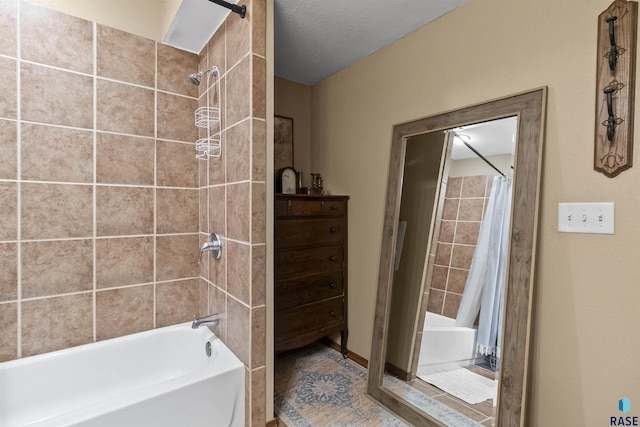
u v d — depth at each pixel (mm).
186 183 2074
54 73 1637
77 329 1729
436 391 1688
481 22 1648
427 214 1871
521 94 1458
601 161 1235
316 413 1771
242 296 1603
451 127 1756
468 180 1680
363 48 2215
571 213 1321
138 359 1833
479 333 1564
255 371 1559
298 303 2256
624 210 1188
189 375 1454
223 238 1791
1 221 1530
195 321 1820
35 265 1615
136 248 1901
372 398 1909
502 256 1506
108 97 1791
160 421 1305
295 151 2814
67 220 1690
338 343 2607
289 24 1910
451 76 1789
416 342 1828
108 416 1179
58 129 1652
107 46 1785
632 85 1164
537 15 1438
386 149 2199
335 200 2451
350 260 2508
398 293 1978
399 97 2094
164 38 1928
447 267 1746
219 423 1509
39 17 1597
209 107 1941
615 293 1210
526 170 1416
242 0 1590
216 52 1847
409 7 1756
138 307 1914
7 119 1527
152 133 1938
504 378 1399
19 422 1499
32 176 1595
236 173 1646
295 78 2738
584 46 1294
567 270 1337
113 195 1819
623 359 1191
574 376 1315
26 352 1599
